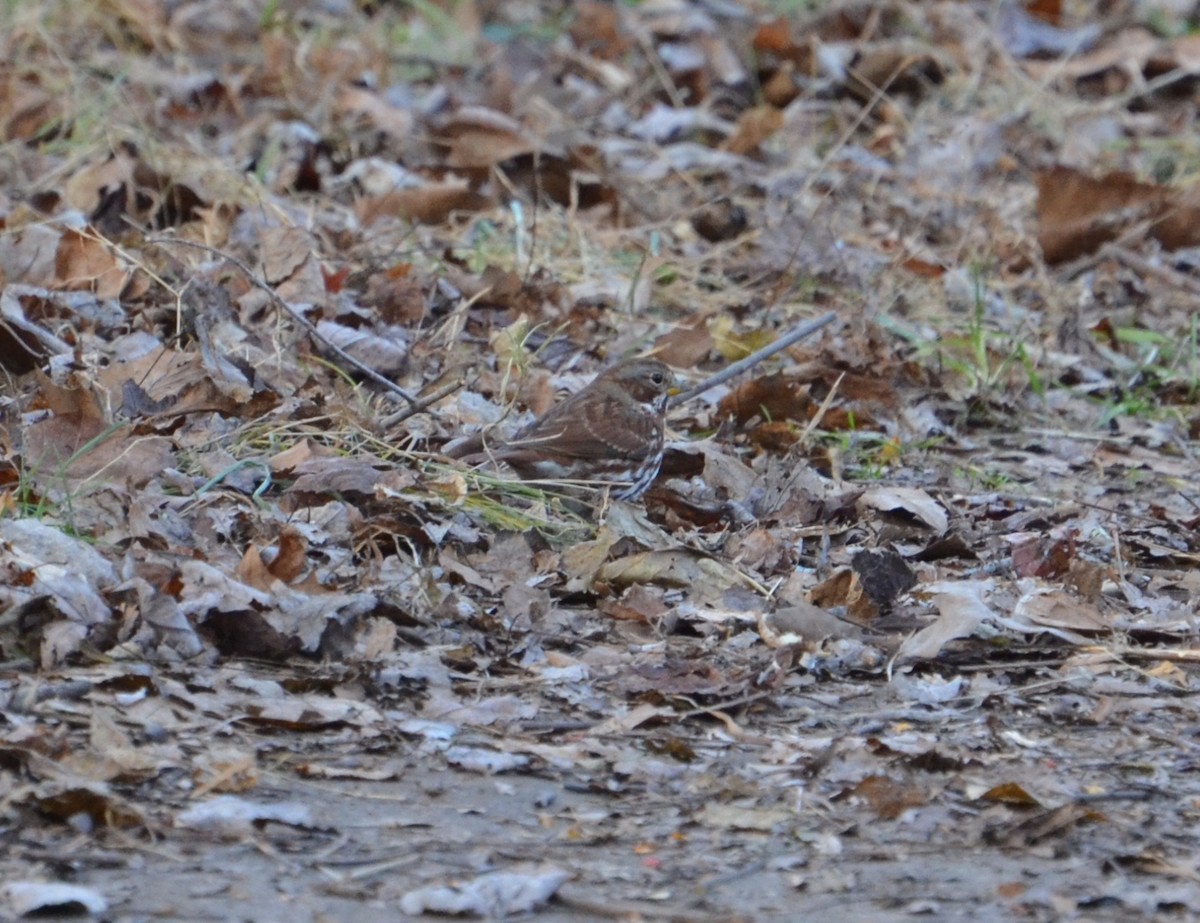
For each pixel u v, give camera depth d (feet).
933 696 29.78
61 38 66.74
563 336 48.24
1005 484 43.21
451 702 27.71
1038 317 55.52
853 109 71.41
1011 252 59.72
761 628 31.60
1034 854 24.49
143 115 59.93
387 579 31.58
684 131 68.03
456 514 34.73
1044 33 80.59
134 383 37.93
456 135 60.90
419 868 22.89
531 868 23.04
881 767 26.78
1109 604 34.83
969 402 48.73
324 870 22.65
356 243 52.11
